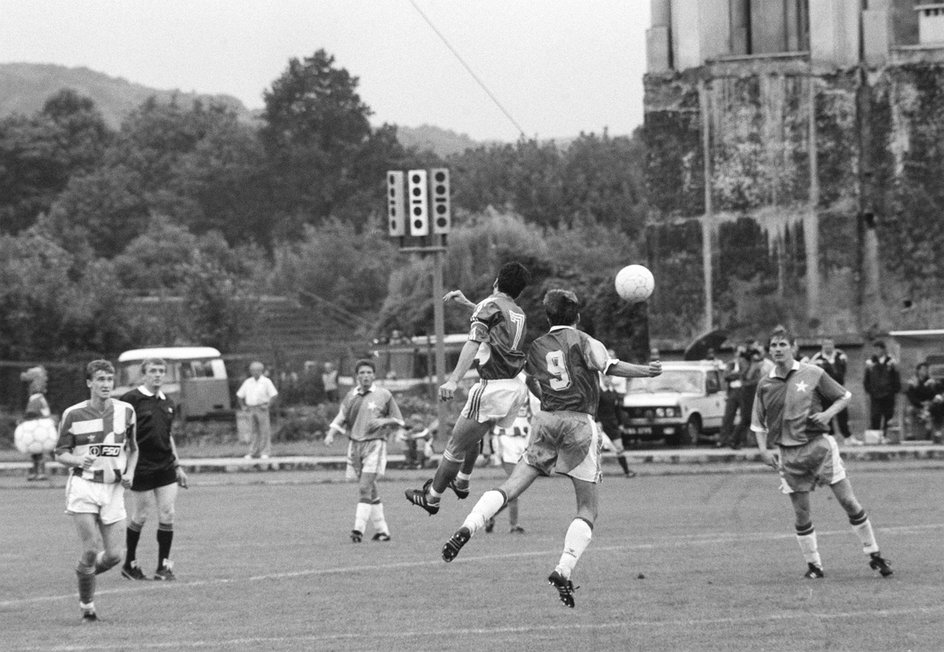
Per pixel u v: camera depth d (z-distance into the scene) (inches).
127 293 7086.6
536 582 1691.7
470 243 7052.2
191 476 3767.2
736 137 4862.2
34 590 1748.3
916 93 4741.6
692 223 4906.5
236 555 2048.5
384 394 2230.6
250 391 4079.7
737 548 1978.3
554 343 1373.0
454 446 1464.1
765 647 1244.5
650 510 2564.0
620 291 1461.6
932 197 4734.3
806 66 4805.6
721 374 4507.9
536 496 2950.3
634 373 1371.8
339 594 1635.1
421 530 2345.0
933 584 1603.1
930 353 4143.7
